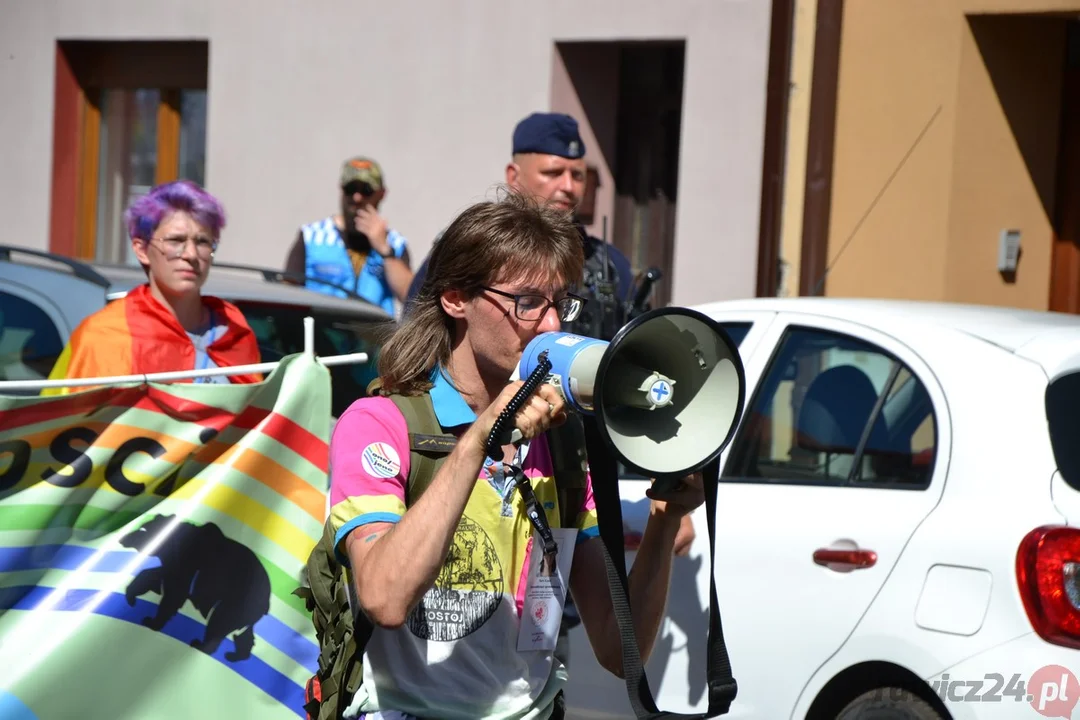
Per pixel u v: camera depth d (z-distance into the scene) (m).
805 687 6.65
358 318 9.33
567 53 14.30
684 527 6.56
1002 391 6.48
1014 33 13.52
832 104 13.30
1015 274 14.02
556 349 3.99
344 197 12.18
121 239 17.45
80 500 5.34
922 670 6.25
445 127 14.78
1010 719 6.00
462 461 3.85
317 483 5.78
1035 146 13.96
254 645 5.59
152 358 7.29
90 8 16.75
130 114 17.30
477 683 4.23
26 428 5.24
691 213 13.62
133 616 5.38
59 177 17.31
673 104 14.40
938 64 13.18
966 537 6.27
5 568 5.19
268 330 8.82
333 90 15.33
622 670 4.52
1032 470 6.24
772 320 7.68
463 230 4.26
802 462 7.17
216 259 16.08
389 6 14.98
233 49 15.86
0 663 5.14
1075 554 5.98
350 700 4.16
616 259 8.52
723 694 4.25
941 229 13.26
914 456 6.70
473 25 14.58
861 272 13.50
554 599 4.36
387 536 3.89
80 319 8.14
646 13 13.71
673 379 4.16
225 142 15.95
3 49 17.31
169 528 5.48
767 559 6.88
